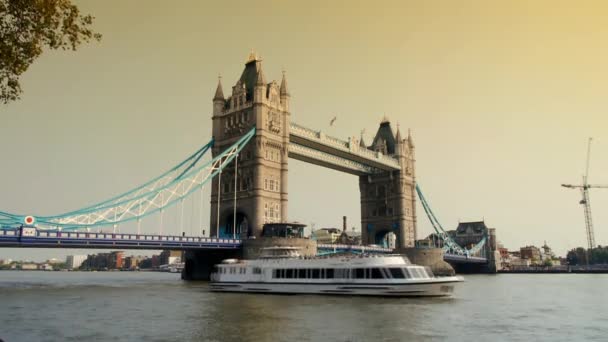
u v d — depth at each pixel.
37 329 37.97
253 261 69.88
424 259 130.88
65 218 78.12
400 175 151.00
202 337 34.78
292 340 33.84
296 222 100.12
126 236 82.06
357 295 61.38
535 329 40.06
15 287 86.00
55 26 24.28
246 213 103.31
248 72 113.50
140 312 47.06
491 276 172.88
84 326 39.19
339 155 131.50
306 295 63.44
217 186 110.69
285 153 109.88
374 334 36.25
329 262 63.97
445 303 57.00
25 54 24.16
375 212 155.50
